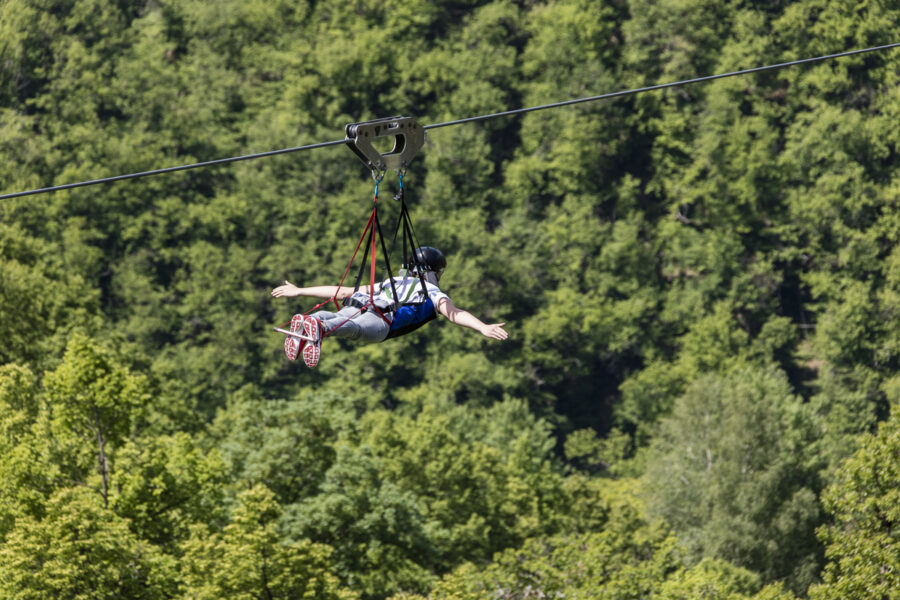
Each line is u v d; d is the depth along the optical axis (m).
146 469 93.88
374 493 120.44
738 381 199.25
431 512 149.62
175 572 85.38
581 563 107.12
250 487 122.75
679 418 197.50
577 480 156.25
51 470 94.06
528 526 151.12
